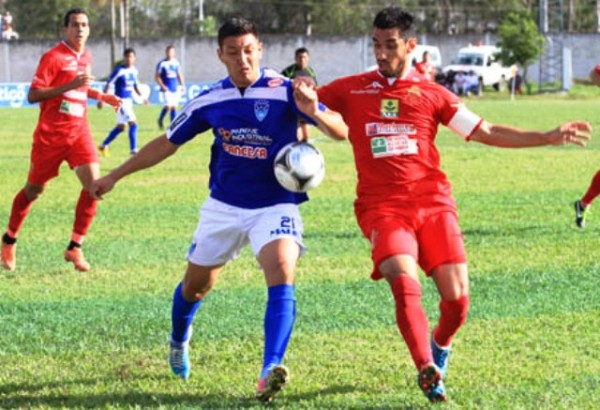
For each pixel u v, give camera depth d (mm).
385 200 8406
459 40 88812
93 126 45250
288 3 110938
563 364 9375
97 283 13312
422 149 8477
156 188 22953
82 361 9727
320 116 8273
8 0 107000
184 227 17703
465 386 8695
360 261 14477
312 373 9156
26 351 10109
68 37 14523
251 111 8414
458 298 8133
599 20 111938
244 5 111750
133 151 31922
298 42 85125
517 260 14383
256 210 8523
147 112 57531
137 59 85312
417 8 111312
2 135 39656
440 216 8352
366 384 8797
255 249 8422
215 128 8562
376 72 8625
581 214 16688
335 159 29625
